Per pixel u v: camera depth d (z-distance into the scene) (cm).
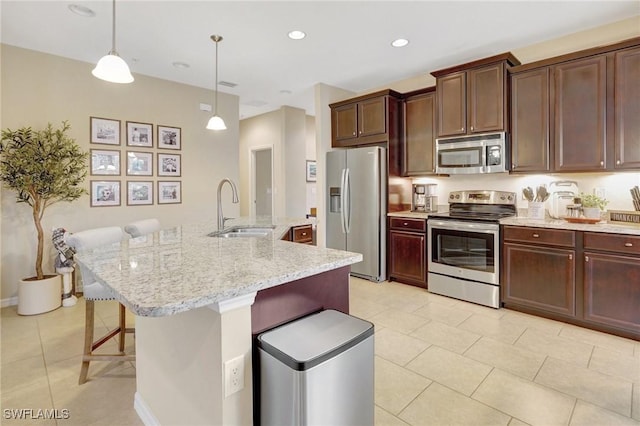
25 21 295
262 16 291
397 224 414
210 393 120
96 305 347
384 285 409
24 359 239
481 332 277
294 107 620
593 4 276
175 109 460
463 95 357
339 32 322
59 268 341
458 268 353
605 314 268
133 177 421
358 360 126
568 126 300
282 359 112
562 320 295
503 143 332
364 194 425
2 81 333
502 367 224
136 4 270
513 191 367
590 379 209
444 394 196
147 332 172
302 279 145
